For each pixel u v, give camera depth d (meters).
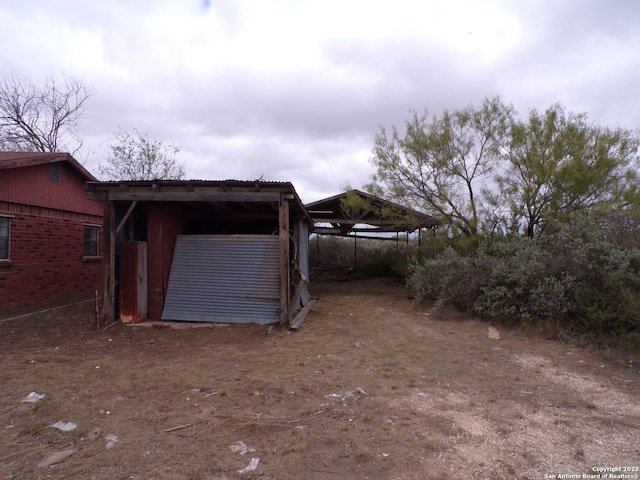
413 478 3.02
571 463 3.23
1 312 8.93
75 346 6.81
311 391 4.78
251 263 8.71
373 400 4.53
